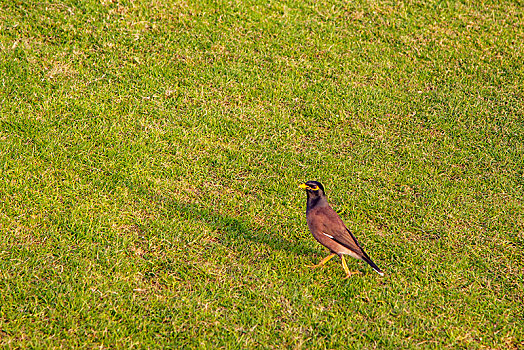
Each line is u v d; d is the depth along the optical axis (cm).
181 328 960
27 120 1384
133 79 1609
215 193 1296
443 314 1030
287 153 1445
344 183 1366
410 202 1323
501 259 1171
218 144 1451
